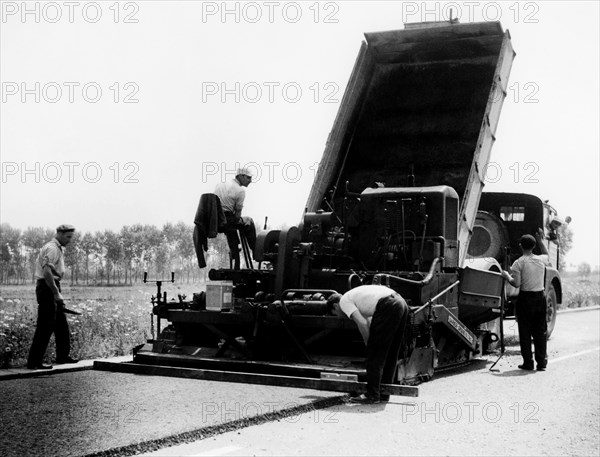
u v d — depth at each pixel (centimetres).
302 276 905
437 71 1127
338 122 1102
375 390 716
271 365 808
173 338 932
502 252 1376
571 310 2567
